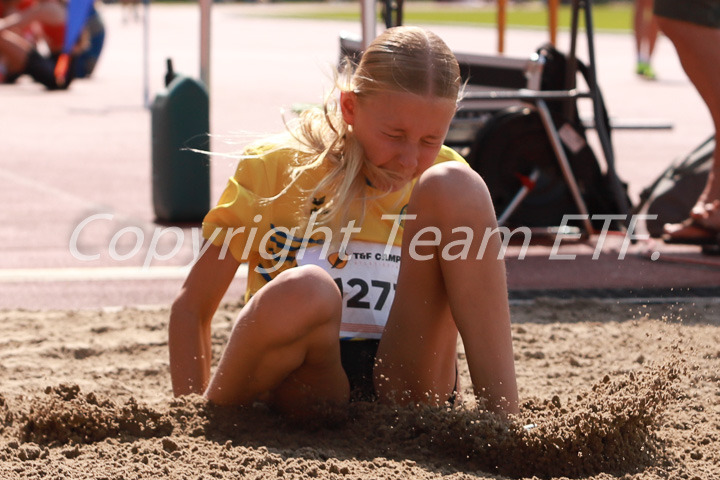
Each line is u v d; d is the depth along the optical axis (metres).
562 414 3.97
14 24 27.31
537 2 112.12
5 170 14.73
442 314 3.91
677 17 9.24
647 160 16.27
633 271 9.18
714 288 8.45
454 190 3.67
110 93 26.33
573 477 3.71
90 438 3.89
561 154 10.20
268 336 3.61
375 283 4.19
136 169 15.02
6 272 8.92
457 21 62.41
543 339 6.74
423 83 3.84
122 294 8.24
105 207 12.04
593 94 10.17
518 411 3.88
